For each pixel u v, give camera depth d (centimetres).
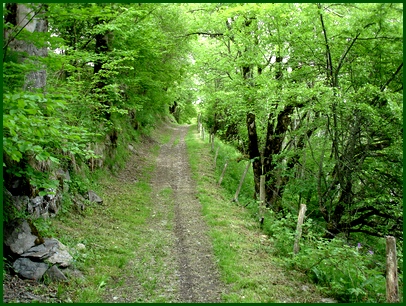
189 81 2066
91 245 758
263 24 1149
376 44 939
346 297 619
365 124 963
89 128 1096
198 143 2612
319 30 984
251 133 1466
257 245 852
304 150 1192
